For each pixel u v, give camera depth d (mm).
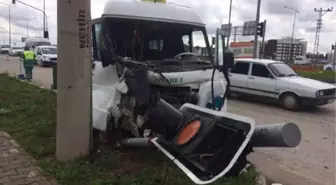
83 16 4238
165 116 3750
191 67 4992
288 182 4730
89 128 4543
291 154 6039
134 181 3895
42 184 3734
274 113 10250
